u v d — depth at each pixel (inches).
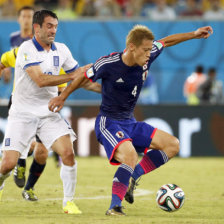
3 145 856.3
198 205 970.7
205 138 1927.9
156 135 888.3
